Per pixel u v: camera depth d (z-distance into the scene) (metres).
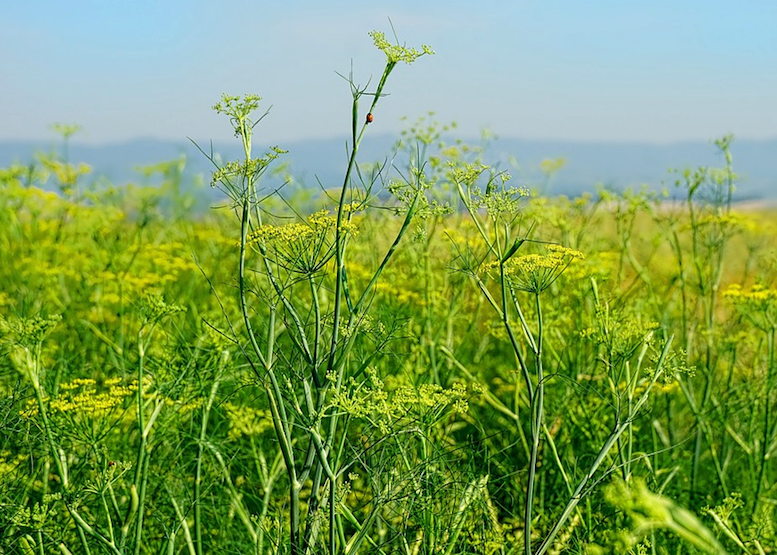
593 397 6.57
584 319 6.64
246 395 6.68
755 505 5.95
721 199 7.54
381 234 7.93
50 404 4.79
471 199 4.39
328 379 4.17
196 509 5.21
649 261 8.23
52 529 4.40
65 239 10.51
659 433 7.10
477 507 4.84
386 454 4.64
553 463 6.24
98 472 4.48
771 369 6.26
